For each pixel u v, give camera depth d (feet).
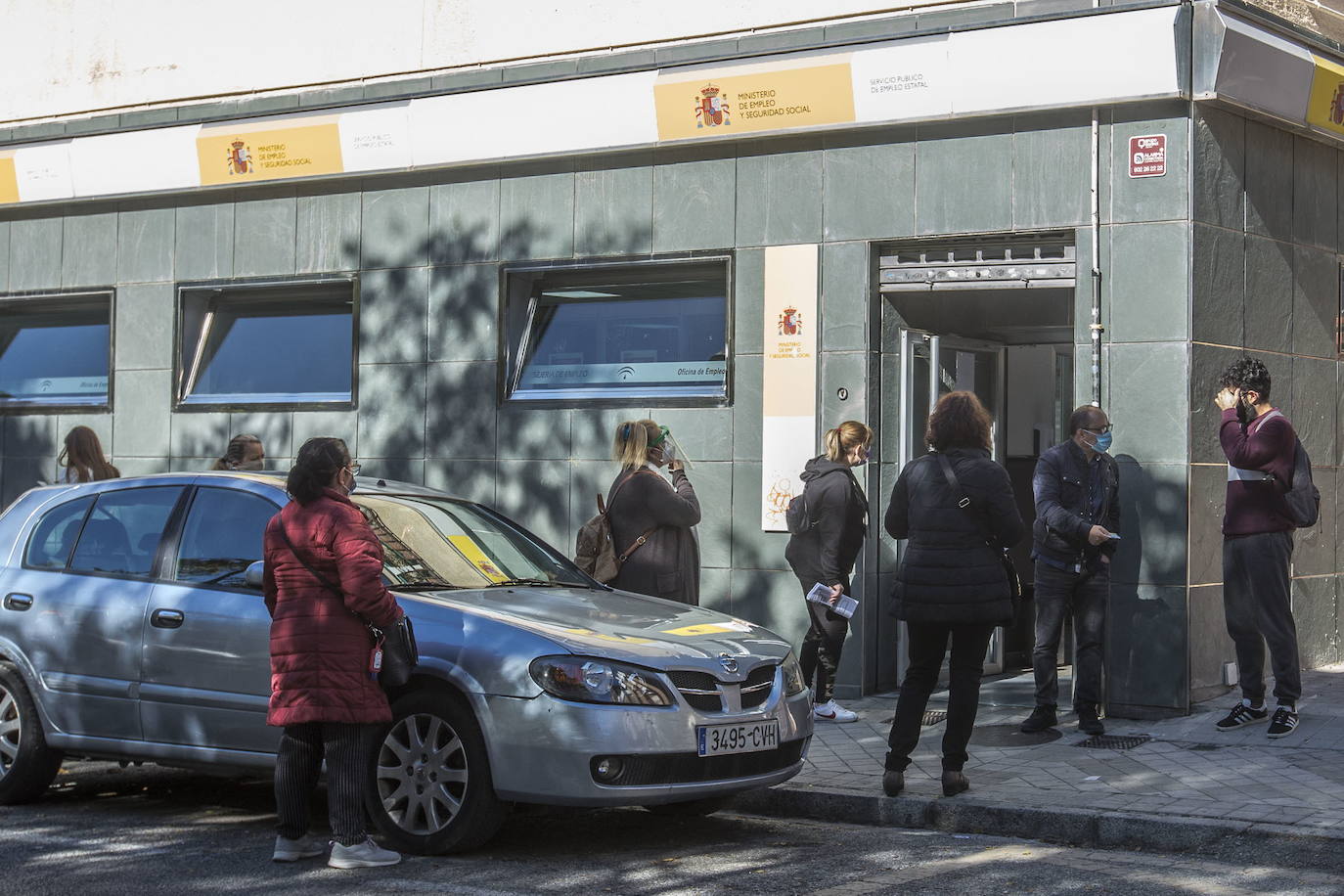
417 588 22.80
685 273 37.19
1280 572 28.37
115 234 45.06
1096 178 31.76
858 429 31.53
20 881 19.60
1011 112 32.37
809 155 35.09
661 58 36.76
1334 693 32.58
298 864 20.61
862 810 24.03
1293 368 34.30
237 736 22.63
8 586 25.53
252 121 41.93
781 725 22.07
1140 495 30.99
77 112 46.85
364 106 40.60
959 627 23.85
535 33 39.58
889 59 33.30
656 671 20.70
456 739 20.89
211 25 44.75
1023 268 33.14
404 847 21.24
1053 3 32.14
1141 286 31.24
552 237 38.34
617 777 20.24
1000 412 37.35
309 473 20.30
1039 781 24.99
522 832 23.03
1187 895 18.81
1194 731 28.99
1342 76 33.63
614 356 38.27
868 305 34.47
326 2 42.80
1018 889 19.19
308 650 20.03
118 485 25.58
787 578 35.09
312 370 42.50
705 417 36.17
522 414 38.45
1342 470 36.83
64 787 27.25
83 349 46.62
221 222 43.29
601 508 29.12
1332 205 35.81
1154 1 30.91
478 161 38.81
